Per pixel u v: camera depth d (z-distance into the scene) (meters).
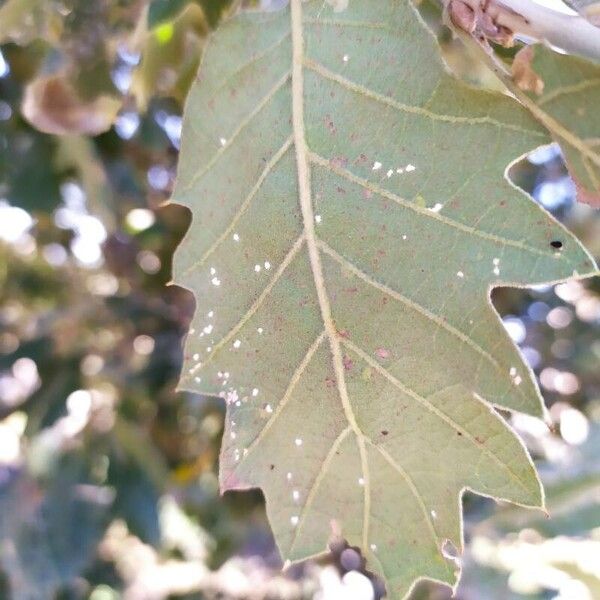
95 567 0.52
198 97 0.16
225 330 0.17
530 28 0.15
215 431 0.51
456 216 0.16
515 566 0.40
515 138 0.15
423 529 0.17
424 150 0.16
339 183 0.16
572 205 0.48
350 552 0.51
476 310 0.16
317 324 0.17
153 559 0.61
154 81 0.22
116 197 0.41
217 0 0.20
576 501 0.37
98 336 0.50
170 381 0.49
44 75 0.23
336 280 0.17
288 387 0.17
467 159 0.15
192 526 0.59
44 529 0.44
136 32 0.21
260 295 0.17
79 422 0.48
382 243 0.16
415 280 0.16
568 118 0.16
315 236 0.16
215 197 0.16
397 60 0.16
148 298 0.49
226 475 0.17
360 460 0.17
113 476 0.47
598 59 0.15
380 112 0.16
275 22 0.16
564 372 0.54
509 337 0.16
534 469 0.16
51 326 0.49
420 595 0.42
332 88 0.16
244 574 0.57
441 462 0.17
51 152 0.36
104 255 0.49
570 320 0.55
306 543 0.18
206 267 0.17
